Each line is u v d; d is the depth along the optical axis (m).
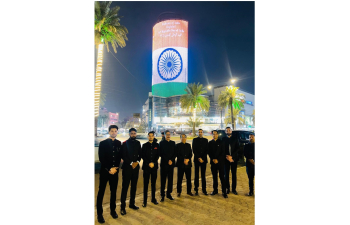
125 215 3.51
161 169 4.25
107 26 14.44
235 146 4.77
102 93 18.94
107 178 3.43
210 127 53.81
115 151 3.53
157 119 70.81
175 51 71.50
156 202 4.06
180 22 72.62
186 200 4.25
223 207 3.88
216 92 61.59
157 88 73.00
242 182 5.66
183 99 32.81
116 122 80.31
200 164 4.66
